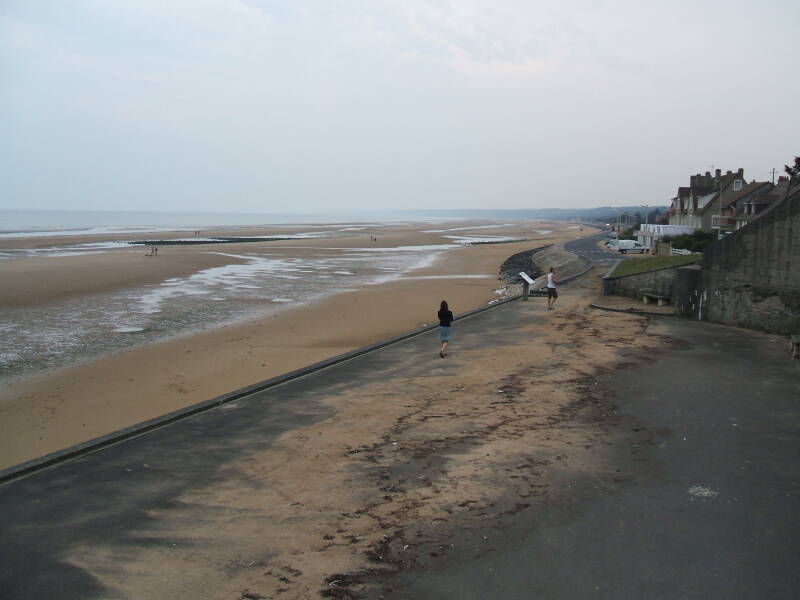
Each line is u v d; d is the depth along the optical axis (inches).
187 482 312.8
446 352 614.2
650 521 265.7
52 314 1109.7
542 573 227.9
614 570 229.1
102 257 2331.4
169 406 588.4
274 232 5295.3
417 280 1702.8
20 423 546.9
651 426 388.5
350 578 226.5
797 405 427.5
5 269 1831.9
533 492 297.0
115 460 342.3
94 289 1429.6
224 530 263.3
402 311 1132.5
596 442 362.3
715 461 331.3
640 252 2265.0
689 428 383.6
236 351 812.0
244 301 1272.1
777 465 324.8
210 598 214.8
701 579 222.4
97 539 255.6
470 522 267.7
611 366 547.5
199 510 281.9
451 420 406.6
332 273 1881.2
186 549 247.9
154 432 387.5
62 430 528.7
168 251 2743.6
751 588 216.5
